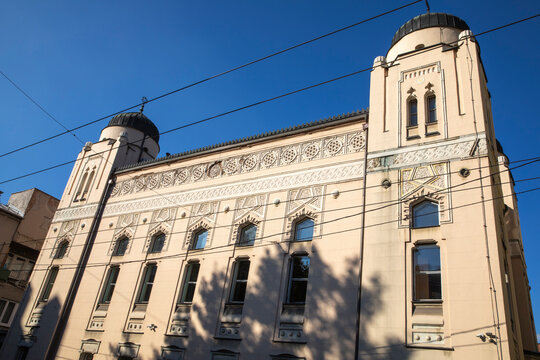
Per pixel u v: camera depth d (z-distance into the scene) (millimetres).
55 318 18953
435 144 13289
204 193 18375
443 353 10414
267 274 14656
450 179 12516
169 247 17891
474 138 12680
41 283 20969
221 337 14320
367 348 11406
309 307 13172
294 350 12766
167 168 20609
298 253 14539
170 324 15797
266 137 17750
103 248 20141
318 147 16219
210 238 16906
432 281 11648
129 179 21797
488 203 11594
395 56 16891
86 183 23547
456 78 14039
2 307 25766
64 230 22344
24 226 28672
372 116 15094
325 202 14836
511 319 11906
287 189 16031
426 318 11062
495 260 10781
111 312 17656
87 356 17438
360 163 14789
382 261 12406
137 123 26297
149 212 19703
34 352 18562
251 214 16375
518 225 18203
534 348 14750
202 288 15875
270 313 13812
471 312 10492
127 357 16141
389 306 11641
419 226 12570
